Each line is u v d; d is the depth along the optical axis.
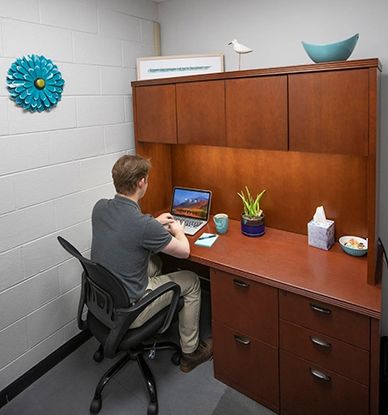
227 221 2.26
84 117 2.22
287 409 1.84
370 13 1.81
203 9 2.39
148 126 2.34
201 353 2.21
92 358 2.30
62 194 2.15
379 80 1.67
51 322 2.21
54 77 2.00
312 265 1.83
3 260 1.91
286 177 2.19
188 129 2.14
